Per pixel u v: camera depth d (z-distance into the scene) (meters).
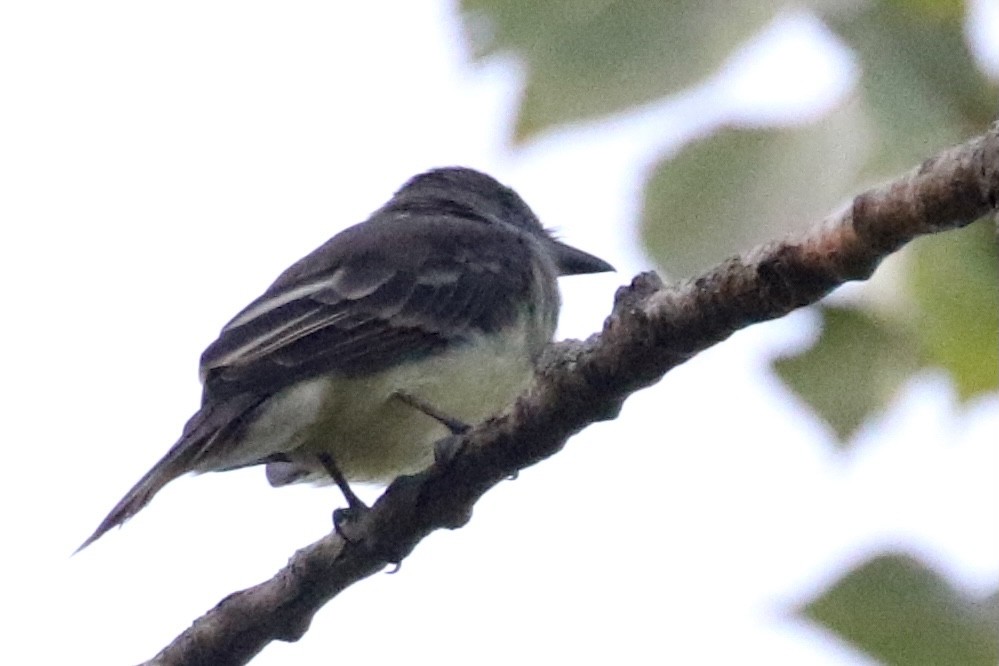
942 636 5.42
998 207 5.11
